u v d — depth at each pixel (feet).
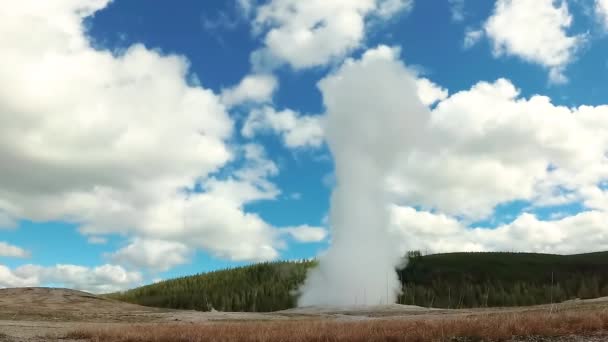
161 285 488.02
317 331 78.18
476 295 389.39
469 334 68.13
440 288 402.52
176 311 239.30
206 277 495.00
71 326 121.90
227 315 198.29
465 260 478.18
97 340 82.38
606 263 459.32
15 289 302.66
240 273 481.46
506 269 456.04
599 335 66.03
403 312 202.69
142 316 187.93
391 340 67.72
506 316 88.48
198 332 83.71
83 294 302.25
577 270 450.71
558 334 67.77
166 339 78.23
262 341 71.10
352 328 80.89
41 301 266.36
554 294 382.63
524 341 64.18
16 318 161.79
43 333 97.30
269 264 491.72
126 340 80.33
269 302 376.48
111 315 190.39
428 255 504.43
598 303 153.17
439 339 67.10
